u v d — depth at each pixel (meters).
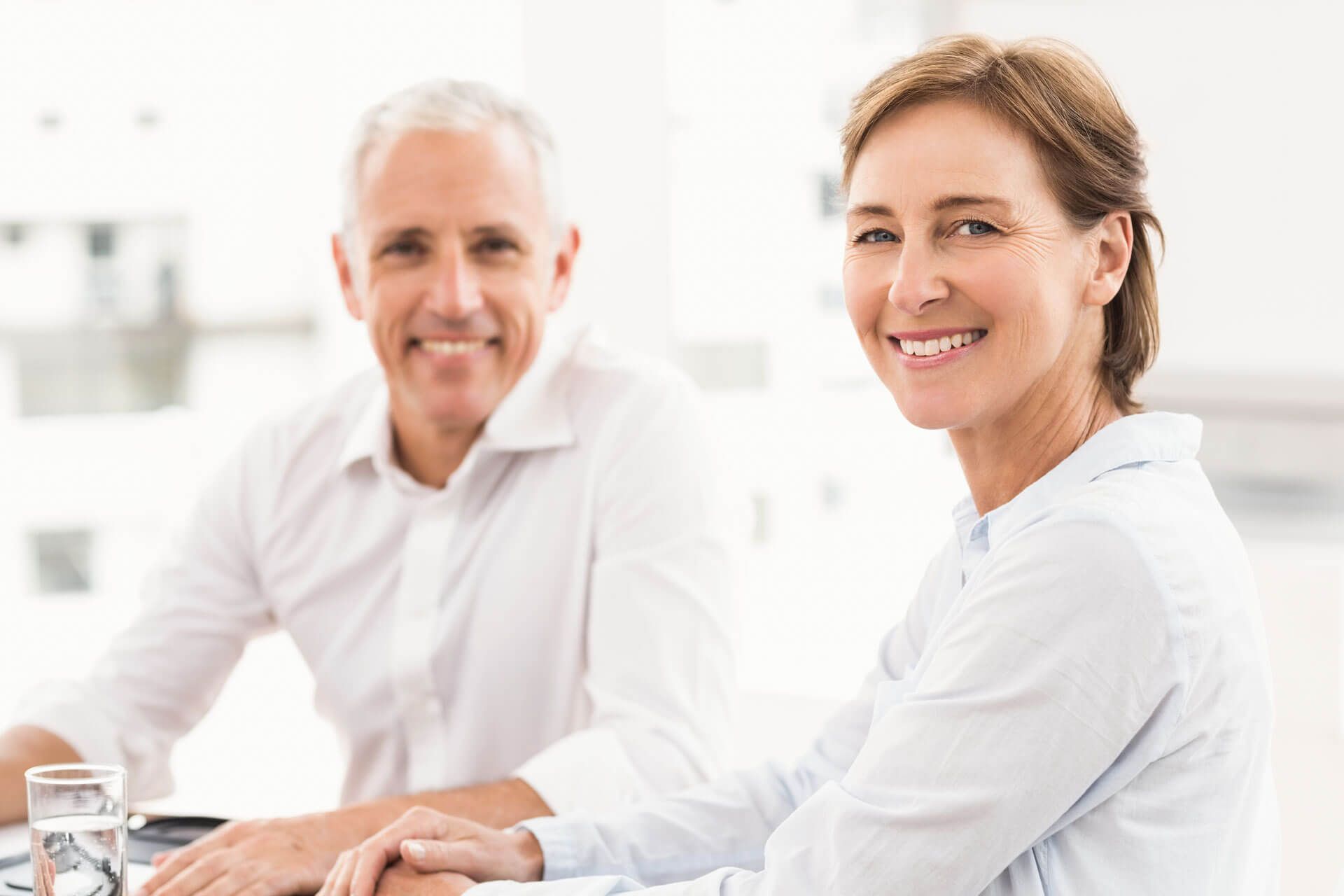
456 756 1.93
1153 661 1.00
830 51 3.72
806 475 3.86
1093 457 1.15
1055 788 1.02
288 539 2.02
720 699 1.84
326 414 2.06
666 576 1.84
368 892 1.34
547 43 3.71
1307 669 1.82
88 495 4.69
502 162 1.86
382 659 1.95
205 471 4.69
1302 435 3.38
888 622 3.58
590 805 1.62
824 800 1.11
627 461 1.90
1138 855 1.04
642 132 3.67
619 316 3.70
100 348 4.65
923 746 1.06
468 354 1.88
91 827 1.25
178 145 4.52
